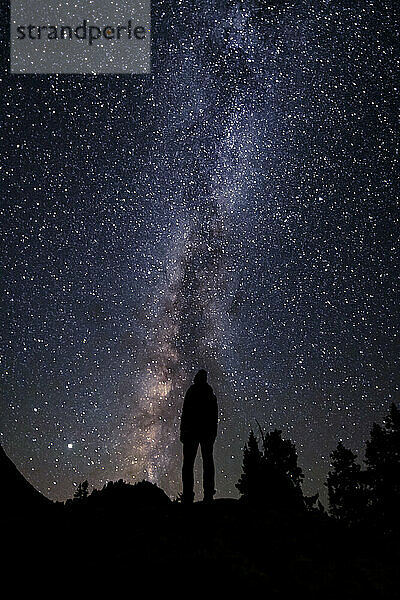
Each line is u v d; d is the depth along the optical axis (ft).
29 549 14.55
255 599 13.76
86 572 13.96
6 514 17.28
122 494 22.17
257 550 17.28
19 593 12.61
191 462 22.84
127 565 14.42
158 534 17.01
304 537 19.04
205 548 16.21
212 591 13.69
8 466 20.16
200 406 23.25
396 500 40.09
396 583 16.67
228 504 21.90
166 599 13.16
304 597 14.73
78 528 17.16
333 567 16.80
